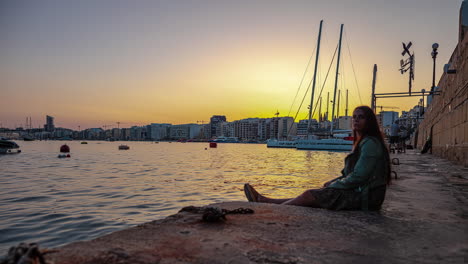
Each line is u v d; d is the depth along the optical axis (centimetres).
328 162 3228
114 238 229
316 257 203
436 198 466
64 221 770
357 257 207
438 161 1361
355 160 365
